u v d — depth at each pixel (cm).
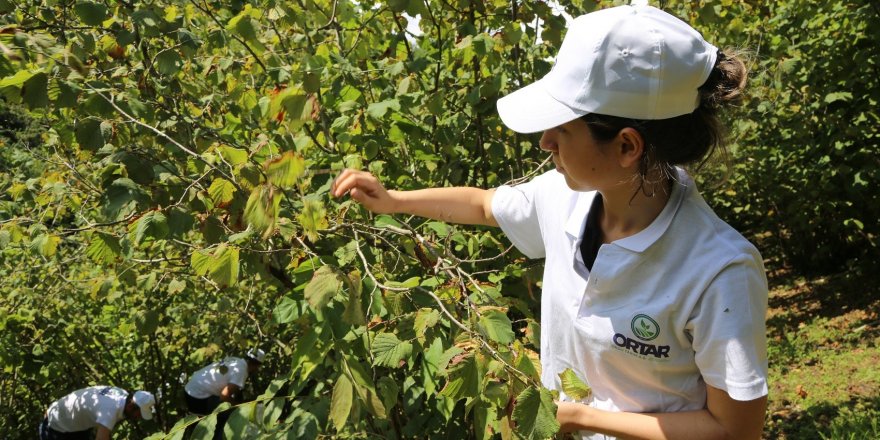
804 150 648
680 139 115
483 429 134
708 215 119
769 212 788
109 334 466
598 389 133
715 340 113
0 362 406
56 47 135
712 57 112
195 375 430
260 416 179
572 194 139
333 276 125
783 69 522
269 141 175
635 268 119
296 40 271
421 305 167
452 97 281
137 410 443
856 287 683
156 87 216
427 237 192
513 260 247
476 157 285
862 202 663
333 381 200
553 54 293
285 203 186
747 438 117
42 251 211
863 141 612
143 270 305
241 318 400
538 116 117
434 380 172
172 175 180
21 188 303
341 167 212
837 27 594
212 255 142
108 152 182
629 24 110
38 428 472
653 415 123
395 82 273
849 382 480
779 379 520
